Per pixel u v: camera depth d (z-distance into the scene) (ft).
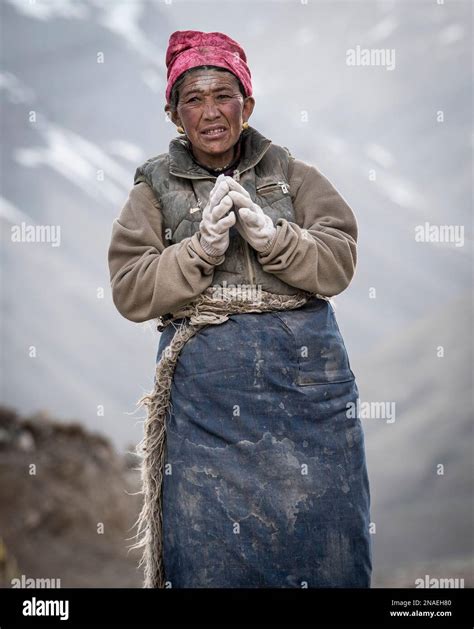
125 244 12.13
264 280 11.96
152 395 12.09
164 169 12.35
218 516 11.44
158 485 12.02
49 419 58.23
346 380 12.03
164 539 11.78
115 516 54.03
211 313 11.85
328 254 11.89
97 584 46.11
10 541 49.01
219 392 11.68
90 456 56.29
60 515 51.90
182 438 11.76
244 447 11.55
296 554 11.43
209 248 11.48
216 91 11.89
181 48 12.07
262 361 11.73
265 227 11.53
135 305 11.83
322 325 12.05
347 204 12.53
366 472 12.00
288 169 12.60
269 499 11.45
